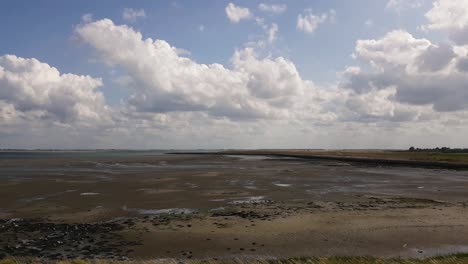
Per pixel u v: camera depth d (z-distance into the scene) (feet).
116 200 80.28
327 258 38.60
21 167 200.54
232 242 47.65
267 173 157.17
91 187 102.06
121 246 45.98
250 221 59.11
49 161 288.10
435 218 61.00
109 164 238.48
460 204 75.46
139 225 56.59
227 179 127.65
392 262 35.63
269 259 40.06
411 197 86.33
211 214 65.26
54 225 56.80
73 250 44.37
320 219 60.34
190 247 45.68
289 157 404.57
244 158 374.02
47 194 88.53
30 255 42.42
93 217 62.95
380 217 61.82
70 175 142.51
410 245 46.42
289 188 103.19
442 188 104.83
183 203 77.15
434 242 47.65
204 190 97.14
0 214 65.21
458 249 44.86
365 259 38.01
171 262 36.40
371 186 109.60
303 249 44.83
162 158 373.20
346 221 58.80
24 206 72.74
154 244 46.83
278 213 65.87
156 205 74.64
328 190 99.25
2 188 98.94
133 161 289.94
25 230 53.57
